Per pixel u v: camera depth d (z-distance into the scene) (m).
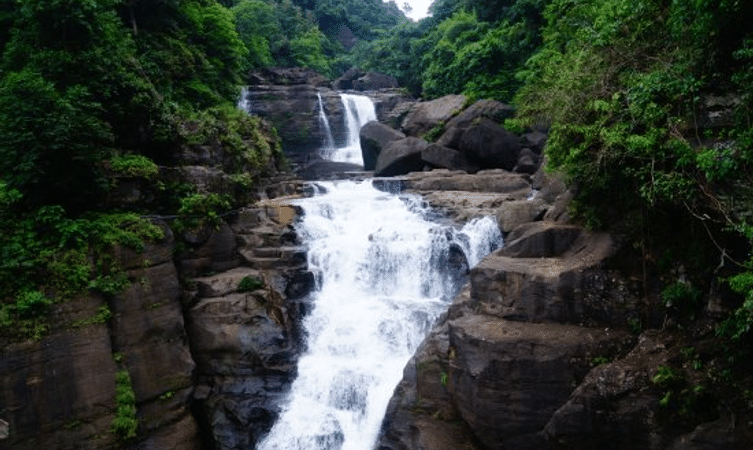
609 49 10.49
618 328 10.30
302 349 14.45
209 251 15.22
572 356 9.72
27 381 10.65
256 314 13.95
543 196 15.38
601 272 10.57
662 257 10.11
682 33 9.18
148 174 14.38
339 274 16.16
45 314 11.11
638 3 10.16
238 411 12.93
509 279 11.34
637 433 8.65
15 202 12.02
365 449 12.18
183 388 12.95
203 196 15.42
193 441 12.84
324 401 13.22
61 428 10.93
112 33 16.69
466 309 12.15
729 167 7.71
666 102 9.23
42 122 11.84
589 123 10.80
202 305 13.92
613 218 11.27
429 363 11.84
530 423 9.86
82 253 11.97
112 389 11.66
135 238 12.76
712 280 9.05
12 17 16.91
